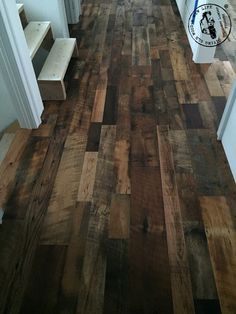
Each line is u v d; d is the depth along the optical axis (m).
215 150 1.62
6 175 1.52
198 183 1.45
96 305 1.05
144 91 2.07
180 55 2.45
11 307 1.05
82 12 3.21
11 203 1.39
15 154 1.64
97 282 1.11
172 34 2.74
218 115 1.84
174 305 1.04
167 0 3.37
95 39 2.71
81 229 1.28
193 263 1.15
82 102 1.99
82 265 1.16
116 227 1.28
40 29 2.12
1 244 1.24
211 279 1.11
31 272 1.15
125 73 2.26
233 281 1.10
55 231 1.28
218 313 1.02
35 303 1.06
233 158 1.46
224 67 2.29
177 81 2.16
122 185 1.46
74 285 1.11
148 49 2.54
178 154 1.60
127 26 2.90
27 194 1.43
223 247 1.20
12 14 1.35
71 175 1.51
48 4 2.20
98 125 1.81
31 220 1.32
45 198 1.41
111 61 2.40
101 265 1.16
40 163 1.58
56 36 2.43
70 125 1.81
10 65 1.46
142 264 1.16
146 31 2.81
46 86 1.92
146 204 1.37
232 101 1.44
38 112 1.79
